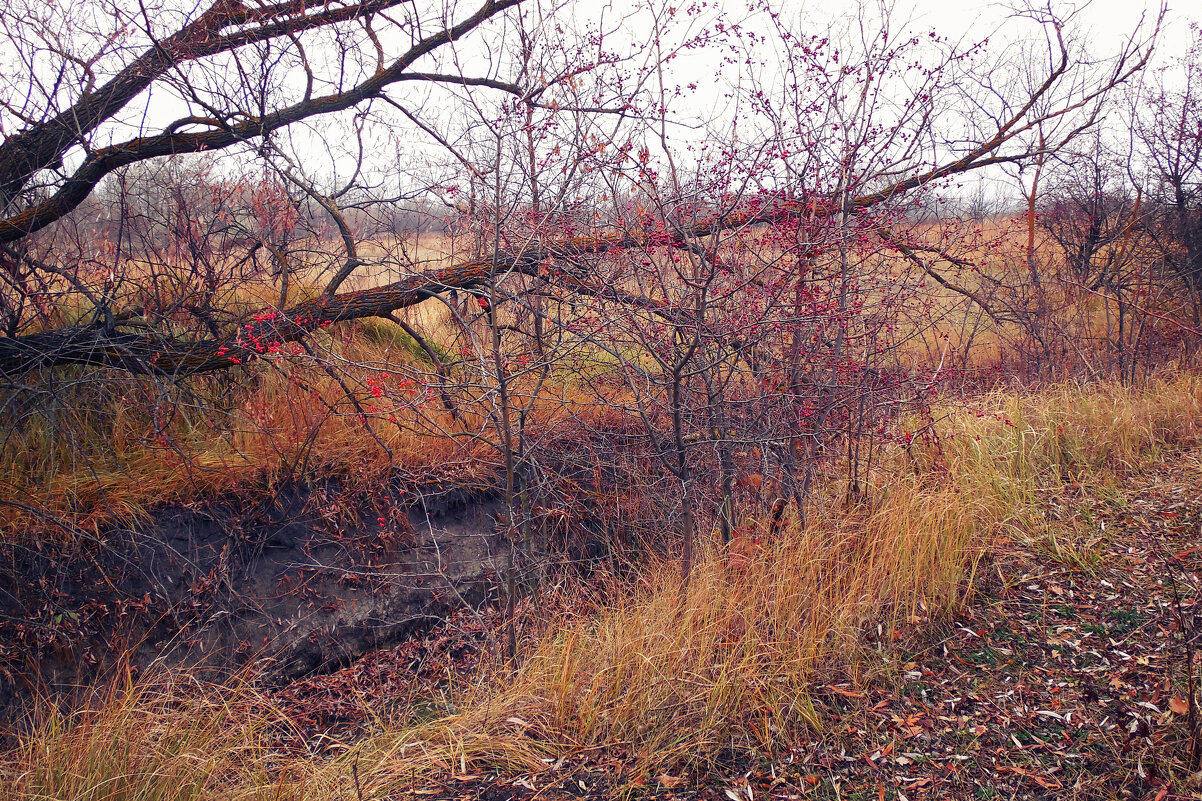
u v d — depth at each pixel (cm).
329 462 531
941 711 371
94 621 432
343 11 546
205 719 402
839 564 467
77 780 338
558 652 434
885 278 492
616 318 425
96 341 480
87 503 463
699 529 526
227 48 528
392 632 503
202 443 527
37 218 488
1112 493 560
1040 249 942
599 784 347
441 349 695
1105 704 357
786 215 444
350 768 370
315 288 646
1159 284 867
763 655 408
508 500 454
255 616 475
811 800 327
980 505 528
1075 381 731
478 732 384
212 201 543
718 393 471
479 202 486
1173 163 880
